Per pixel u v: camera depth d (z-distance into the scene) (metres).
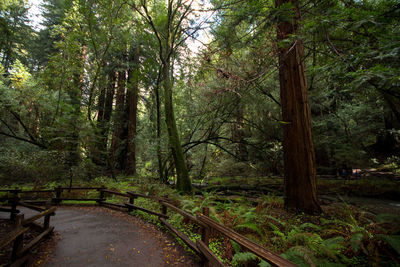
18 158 9.80
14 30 11.91
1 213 6.20
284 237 4.25
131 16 12.38
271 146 12.02
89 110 11.88
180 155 10.70
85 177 10.88
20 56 15.23
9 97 10.37
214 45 6.57
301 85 6.68
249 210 5.82
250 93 9.73
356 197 9.70
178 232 4.18
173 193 8.91
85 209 6.98
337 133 11.96
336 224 5.03
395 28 3.39
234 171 14.19
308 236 3.86
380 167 13.70
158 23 11.27
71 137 9.91
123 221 5.61
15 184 9.23
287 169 6.87
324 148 12.12
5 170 9.17
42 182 9.27
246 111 12.56
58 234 4.41
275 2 6.16
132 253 3.66
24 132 12.97
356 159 11.24
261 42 5.68
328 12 3.59
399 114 5.25
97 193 9.25
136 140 15.62
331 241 3.84
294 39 4.02
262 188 11.02
